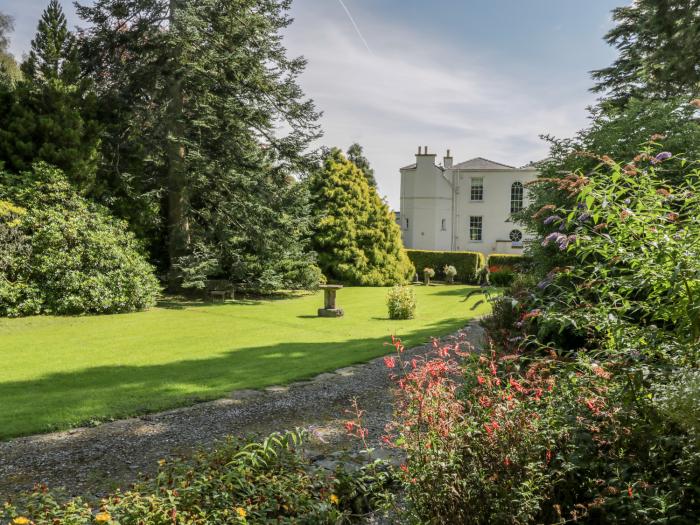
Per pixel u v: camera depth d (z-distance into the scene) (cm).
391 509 261
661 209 240
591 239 257
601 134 783
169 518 223
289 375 678
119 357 796
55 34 1583
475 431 228
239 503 250
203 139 1600
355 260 2209
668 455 206
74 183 1316
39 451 408
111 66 1532
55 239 1196
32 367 721
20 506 286
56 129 1298
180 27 1395
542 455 217
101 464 383
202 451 318
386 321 1252
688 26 1115
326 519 257
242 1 1487
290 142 1667
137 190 1509
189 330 1069
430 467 222
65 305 1198
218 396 577
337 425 478
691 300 217
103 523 214
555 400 244
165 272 1736
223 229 1631
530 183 292
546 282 268
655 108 755
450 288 2227
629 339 238
